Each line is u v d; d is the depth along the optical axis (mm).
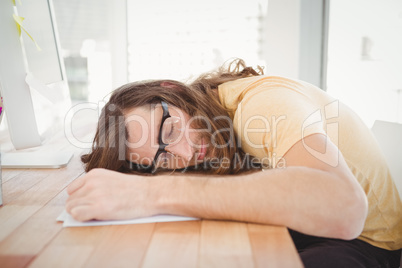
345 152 861
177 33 2324
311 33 1906
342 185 592
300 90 805
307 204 580
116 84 2289
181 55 2350
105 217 629
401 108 1615
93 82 2354
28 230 615
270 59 1957
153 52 2365
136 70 2398
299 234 829
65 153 1150
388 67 1647
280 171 627
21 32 1044
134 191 653
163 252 521
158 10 2307
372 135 933
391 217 884
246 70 1107
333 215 575
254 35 2258
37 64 1146
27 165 1031
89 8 2262
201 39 2314
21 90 1025
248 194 602
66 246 550
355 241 815
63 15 2275
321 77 1953
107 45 2301
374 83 1702
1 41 983
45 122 1201
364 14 1711
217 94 1001
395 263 859
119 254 520
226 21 2270
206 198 616
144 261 499
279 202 585
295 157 658
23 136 1051
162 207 635
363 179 866
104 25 2277
